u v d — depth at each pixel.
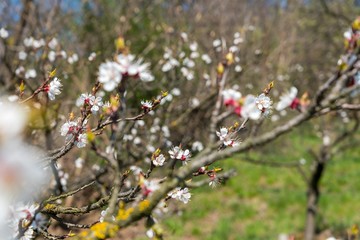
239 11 11.16
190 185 1.10
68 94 5.64
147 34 9.47
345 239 6.98
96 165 4.80
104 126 1.82
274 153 13.48
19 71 4.30
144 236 6.52
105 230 1.10
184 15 8.13
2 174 0.64
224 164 11.52
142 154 3.77
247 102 1.16
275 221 8.78
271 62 11.51
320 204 9.55
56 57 4.59
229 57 1.46
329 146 6.55
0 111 0.66
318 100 1.01
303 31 15.02
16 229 1.35
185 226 8.38
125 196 1.75
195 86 6.64
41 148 1.74
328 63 11.20
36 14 5.27
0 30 4.21
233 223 8.70
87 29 8.79
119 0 9.88
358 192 10.45
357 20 1.10
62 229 3.87
